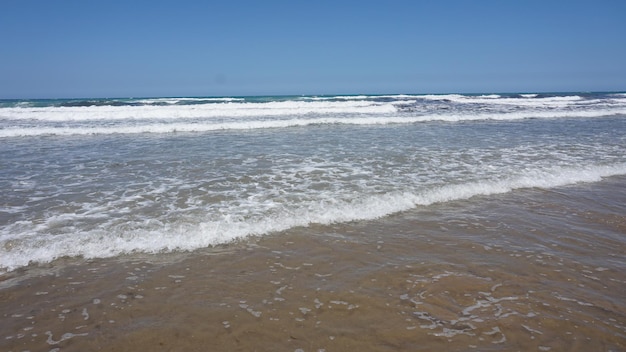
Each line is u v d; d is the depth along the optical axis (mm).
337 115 21828
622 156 10242
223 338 3102
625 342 3059
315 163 9281
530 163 9289
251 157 10039
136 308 3508
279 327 3244
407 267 4297
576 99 37281
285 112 23281
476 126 17219
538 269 4266
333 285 3918
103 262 4383
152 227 5262
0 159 9820
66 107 23125
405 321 3322
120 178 7906
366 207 6145
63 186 7293
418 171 8445
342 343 3041
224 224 5383
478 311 3465
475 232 5328
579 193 7215
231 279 4035
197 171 8500
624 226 5617
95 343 3039
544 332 3170
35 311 3451
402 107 27516
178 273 4156
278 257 4535
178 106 24359
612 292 3805
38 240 4801
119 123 17688
